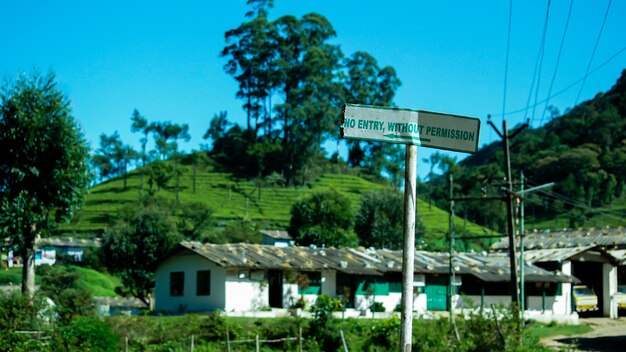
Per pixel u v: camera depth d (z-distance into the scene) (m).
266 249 44.72
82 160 29.00
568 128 142.75
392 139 6.75
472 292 48.03
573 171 119.12
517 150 140.12
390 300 45.53
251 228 93.31
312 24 155.38
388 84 154.75
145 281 52.00
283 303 40.97
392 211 79.81
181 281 41.97
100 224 102.62
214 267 39.97
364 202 81.00
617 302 48.94
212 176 138.38
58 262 77.25
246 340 26.41
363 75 153.25
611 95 152.88
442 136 6.83
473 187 126.31
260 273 40.50
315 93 144.62
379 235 77.69
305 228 70.19
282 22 154.38
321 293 43.00
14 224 27.31
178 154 151.50
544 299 47.28
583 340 31.84
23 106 28.05
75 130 28.89
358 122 6.71
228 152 151.00
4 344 20.34
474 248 87.00
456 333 19.27
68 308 27.64
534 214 119.38
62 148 28.31
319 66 146.62
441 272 46.12
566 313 48.19
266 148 140.62
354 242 72.00
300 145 139.00
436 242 78.44
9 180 27.89
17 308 23.86
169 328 27.84
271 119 152.00
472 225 113.44
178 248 41.81
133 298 55.00
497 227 116.50
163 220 54.41
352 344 27.33
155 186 129.75
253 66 150.88
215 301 39.59
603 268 49.78
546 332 35.94
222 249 42.28
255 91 151.00
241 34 153.62
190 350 24.52
